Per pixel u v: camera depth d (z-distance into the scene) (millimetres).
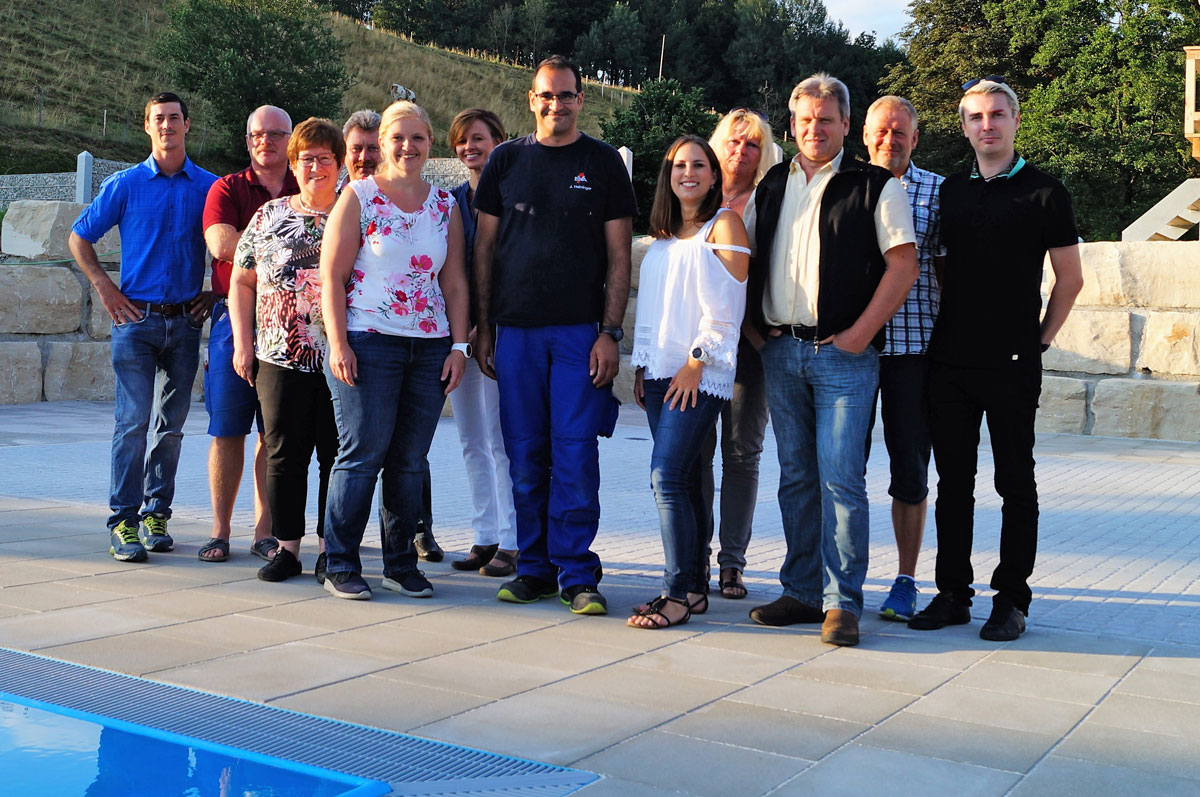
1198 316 9836
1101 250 10250
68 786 2371
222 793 2350
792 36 86500
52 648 3426
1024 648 3697
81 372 12234
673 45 88625
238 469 4898
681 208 4070
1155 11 38781
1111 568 5070
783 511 4059
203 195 5027
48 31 39188
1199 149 15781
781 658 3533
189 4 37719
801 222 3855
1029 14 44094
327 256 4180
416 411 4316
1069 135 38156
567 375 4219
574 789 2406
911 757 2639
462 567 4914
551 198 4188
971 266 3846
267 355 4438
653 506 6750
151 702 2951
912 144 4188
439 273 4438
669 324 3984
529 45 86562
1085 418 10289
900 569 4223
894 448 4109
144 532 5004
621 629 3875
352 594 4207
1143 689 3230
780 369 3951
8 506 6008
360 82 45281
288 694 3033
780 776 2502
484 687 3141
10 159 27672
